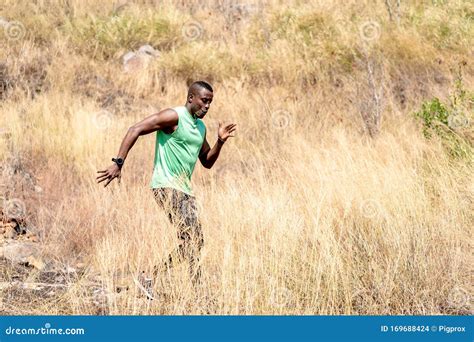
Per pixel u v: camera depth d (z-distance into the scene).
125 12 56.34
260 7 57.53
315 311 16.81
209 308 16.94
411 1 51.59
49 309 17.08
